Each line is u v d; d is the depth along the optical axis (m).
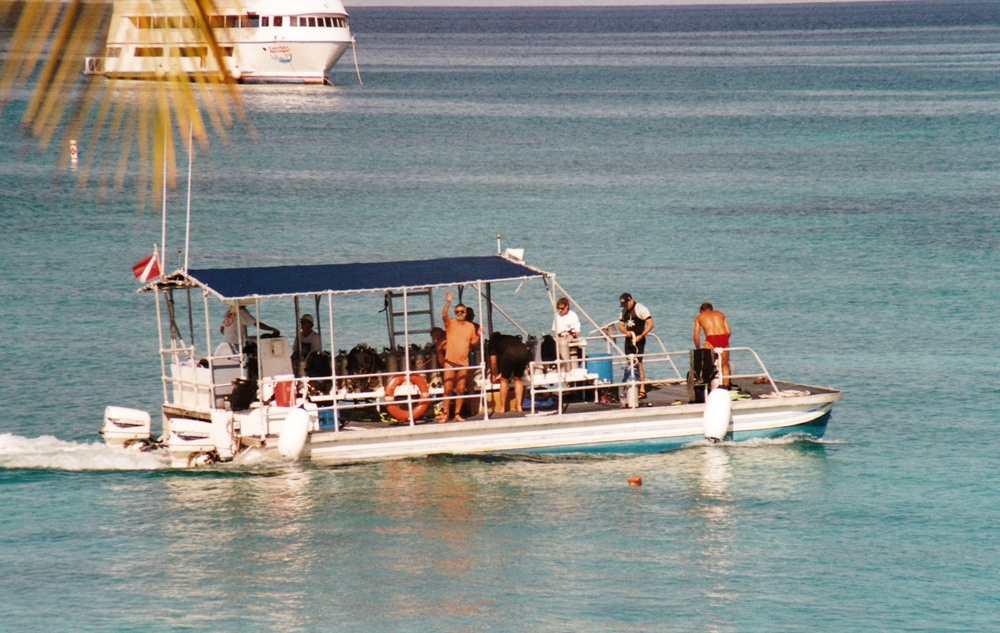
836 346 126.50
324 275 82.38
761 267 173.50
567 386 86.94
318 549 67.44
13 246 183.38
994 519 73.06
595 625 58.62
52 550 67.38
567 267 174.50
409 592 62.28
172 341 84.69
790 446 86.06
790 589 62.84
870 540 69.56
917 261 176.75
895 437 91.69
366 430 78.75
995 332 132.12
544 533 69.88
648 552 67.50
